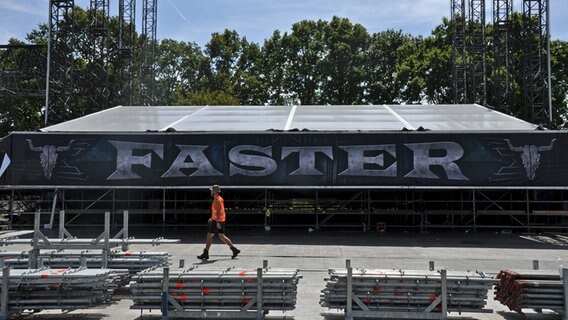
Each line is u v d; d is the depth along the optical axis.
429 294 8.26
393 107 28.16
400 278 8.30
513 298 8.67
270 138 21.03
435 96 55.53
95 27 43.84
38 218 10.95
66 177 21.28
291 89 67.50
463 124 22.16
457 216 24.91
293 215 25.94
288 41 68.19
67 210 23.20
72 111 46.06
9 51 43.22
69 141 21.38
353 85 64.06
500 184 20.20
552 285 8.45
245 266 13.47
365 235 21.19
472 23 45.44
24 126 57.19
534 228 22.08
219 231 14.65
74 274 8.48
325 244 18.31
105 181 21.22
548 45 34.56
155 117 25.52
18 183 21.34
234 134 21.12
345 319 8.25
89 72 43.72
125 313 9.05
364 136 20.78
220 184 20.95
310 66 66.31
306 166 20.83
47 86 37.38
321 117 24.69
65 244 10.91
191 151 21.14
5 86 43.78
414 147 20.59
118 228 22.94
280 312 9.06
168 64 71.56
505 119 23.55
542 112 35.84
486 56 48.34
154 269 9.04
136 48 56.94
